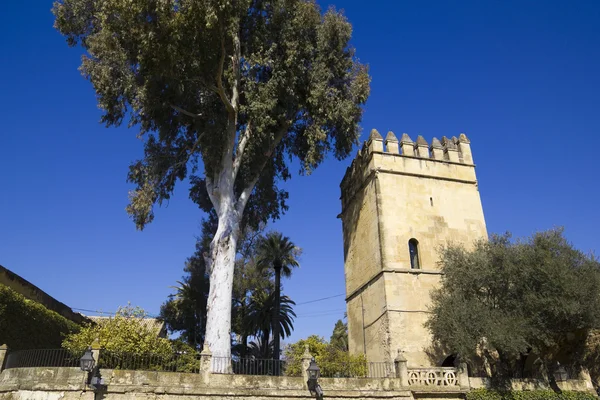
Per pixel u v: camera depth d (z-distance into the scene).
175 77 21.27
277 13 24.64
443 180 27.77
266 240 39.38
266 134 23.80
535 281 20.45
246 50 25.11
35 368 14.69
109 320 19.02
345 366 20.98
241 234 34.84
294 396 16.42
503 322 19.67
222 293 20.59
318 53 25.78
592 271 20.09
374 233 26.09
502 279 21.20
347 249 31.03
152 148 25.14
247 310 45.47
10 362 16.62
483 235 27.00
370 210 27.03
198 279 41.16
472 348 19.64
